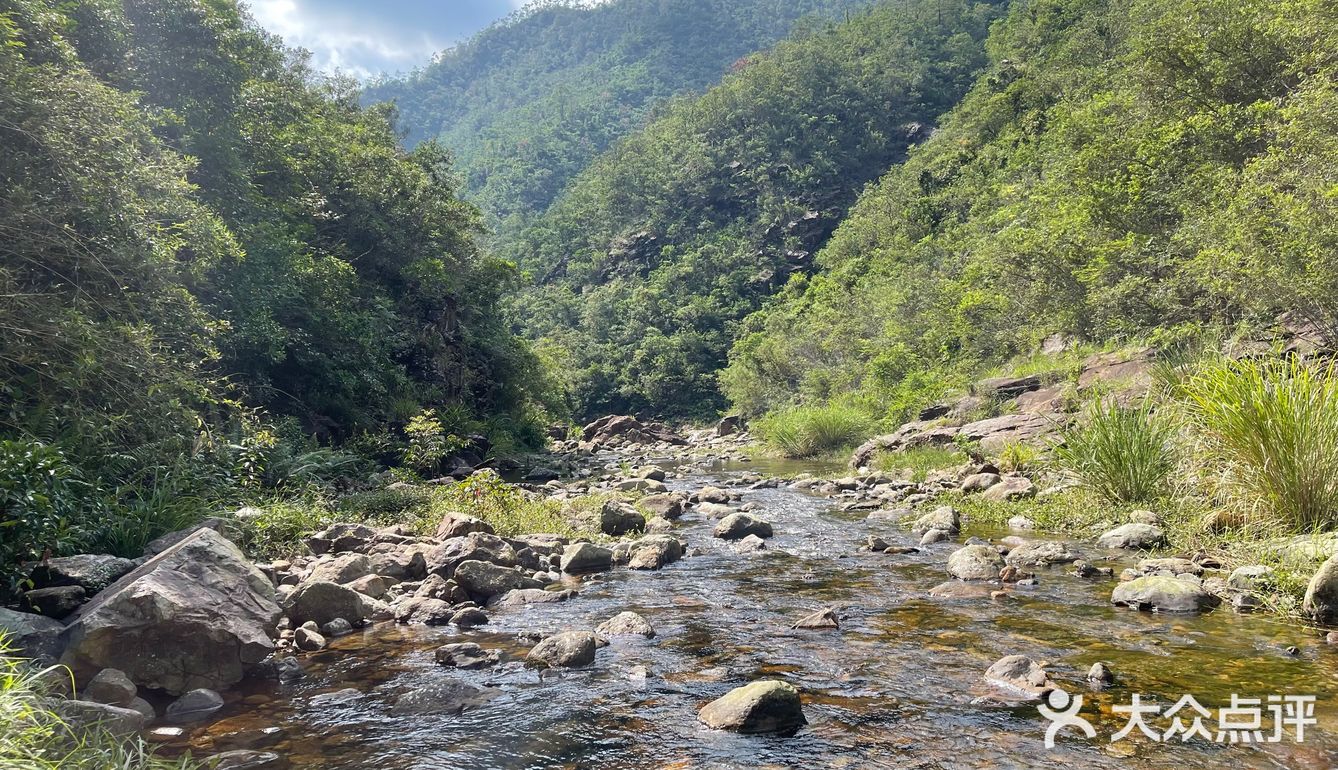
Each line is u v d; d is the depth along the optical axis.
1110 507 8.41
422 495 11.12
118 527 6.00
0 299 6.91
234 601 4.58
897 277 37.66
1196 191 14.27
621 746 3.54
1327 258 9.00
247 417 11.53
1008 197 29.95
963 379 20.44
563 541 8.54
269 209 18.19
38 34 9.26
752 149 86.88
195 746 3.60
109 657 4.03
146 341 7.80
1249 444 6.54
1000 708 3.79
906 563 7.25
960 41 95.62
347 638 5.30
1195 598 5.26
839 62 94.88
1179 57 16.61
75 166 7.95
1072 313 16.69
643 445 36.19
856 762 3.29
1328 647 4.41
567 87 182.38
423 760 3.44
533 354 31.16
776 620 5.49
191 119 16.19
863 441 21.44
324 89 32.75
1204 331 12.20
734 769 3.26
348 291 19.14
